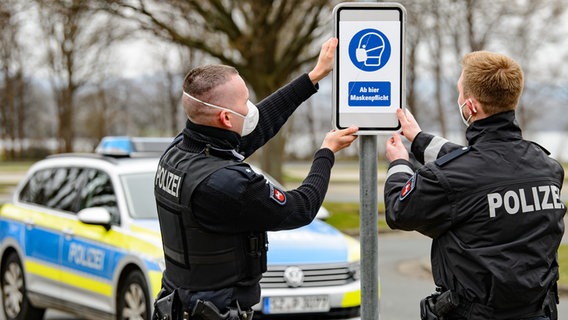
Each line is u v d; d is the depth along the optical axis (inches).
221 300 138.4
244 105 142.4
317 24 818.2
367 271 138.6
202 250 138.3
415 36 1201.4
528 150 139.7
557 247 137.3
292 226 138.8
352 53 141.5
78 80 1819.6
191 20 803.4
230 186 135.3
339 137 141.3
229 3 825.5
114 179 304.5
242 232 138.6
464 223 135.0
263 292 261.1
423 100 1877.5
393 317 350.3
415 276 470.0
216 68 142.3
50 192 335.9
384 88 141.6
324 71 154.3
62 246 310.8
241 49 804.0
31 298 328.5
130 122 2412.6
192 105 141.2
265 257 141.6
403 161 145.2
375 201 140.5
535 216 134.3
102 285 287.3
